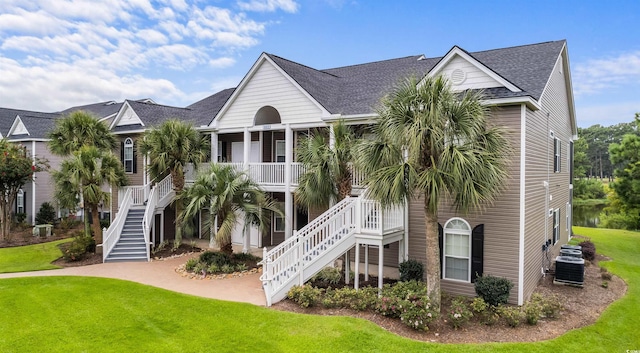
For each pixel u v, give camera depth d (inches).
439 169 344.5
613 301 455.2
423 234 501.0
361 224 467.5
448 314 367.2
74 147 764.6
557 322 380.2
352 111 586.6
